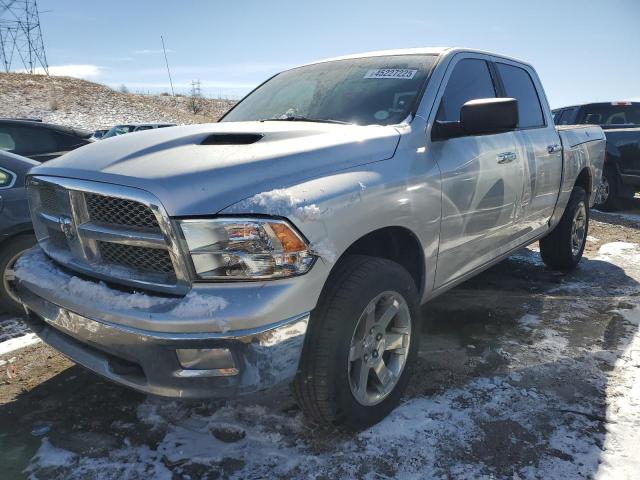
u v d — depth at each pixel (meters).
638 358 3.22
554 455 2.33
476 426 2.54
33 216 2.74
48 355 3.37
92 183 2.19
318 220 2.12
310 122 3.08
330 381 2.24
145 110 42.00
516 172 3.56
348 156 2.43
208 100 58.44
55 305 2.30
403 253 2.87
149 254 2.12
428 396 2.80
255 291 1.99
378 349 2.54
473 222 3.15
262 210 2.01
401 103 3.01
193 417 2.65
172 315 1.95
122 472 2.25
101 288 2.17
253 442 2.44
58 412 2.71
